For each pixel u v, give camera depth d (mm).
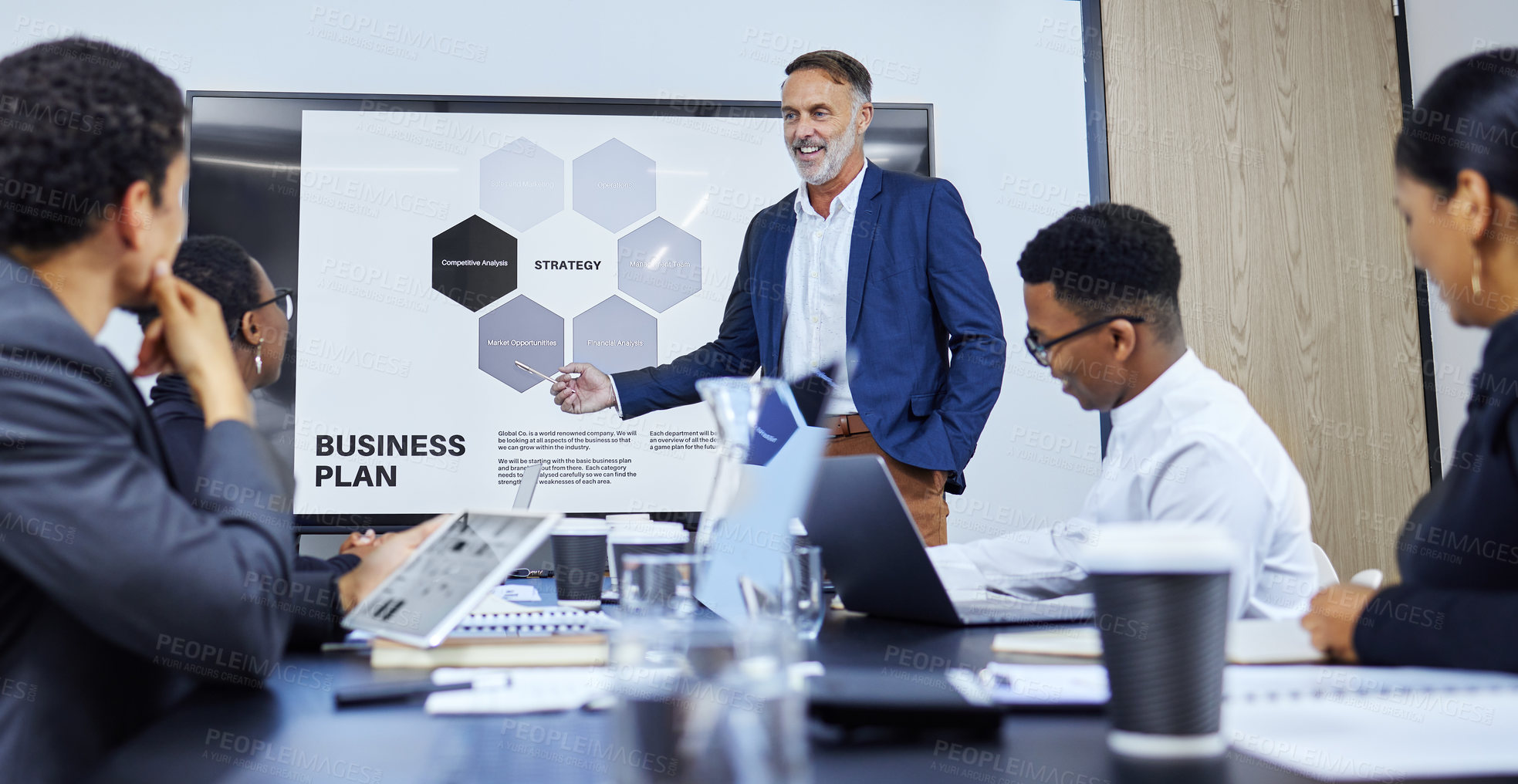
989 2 3246
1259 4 3297
